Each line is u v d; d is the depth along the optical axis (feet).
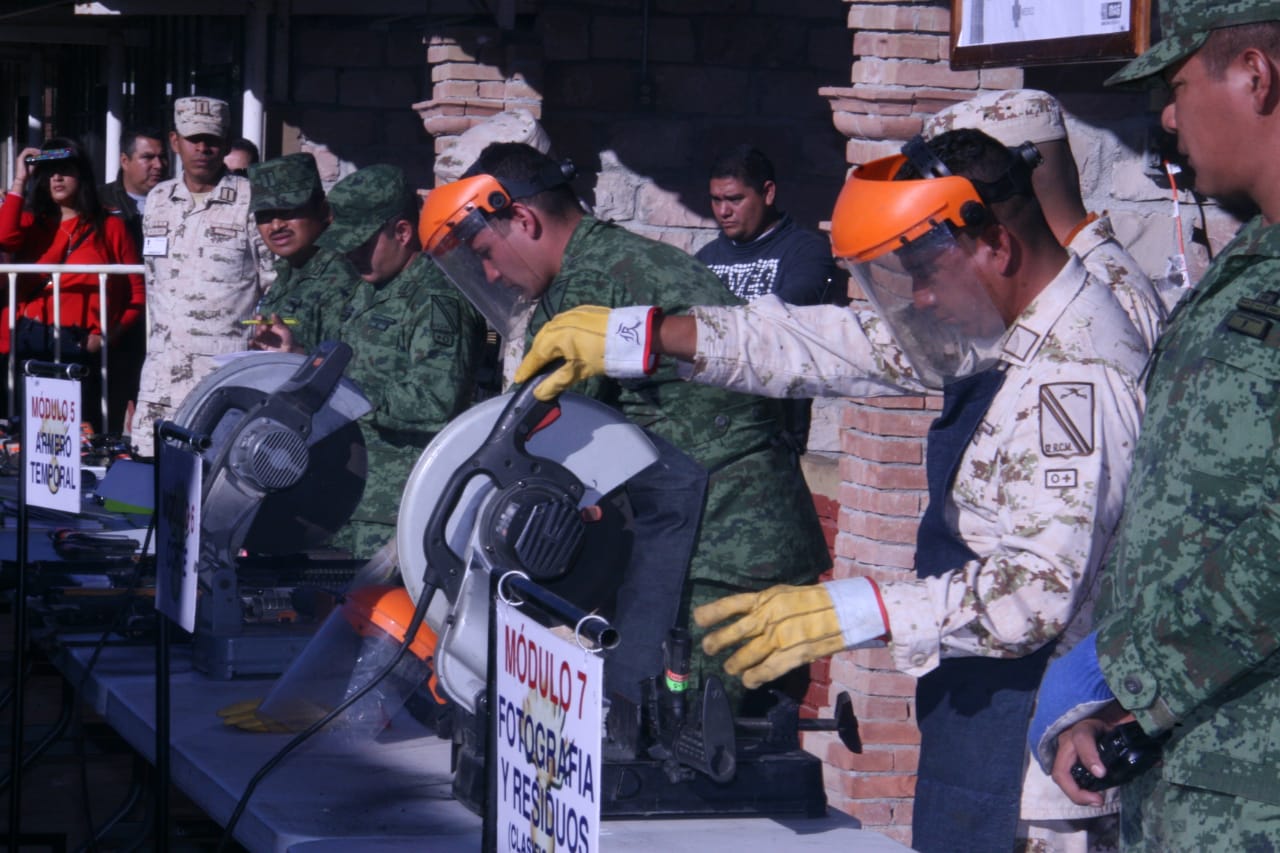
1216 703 6.27
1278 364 6.11
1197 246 16.28
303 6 25.30
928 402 16.30
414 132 25.70
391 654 9.73
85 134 43.04
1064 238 9.21
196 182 22.16
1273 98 6.31
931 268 7.59
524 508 8.48
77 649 11.99
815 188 22.38
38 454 12.13
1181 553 6.31
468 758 8.65
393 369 13.00
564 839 5.84
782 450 10.15
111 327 26.58
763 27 22.02
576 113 21.84
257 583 12.17
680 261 9.84
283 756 8.86
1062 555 7.55
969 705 8.34
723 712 8.32
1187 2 6.45
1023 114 9.21
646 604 8.91
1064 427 7.64
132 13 26.66
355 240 13.16
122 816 12.16
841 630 7.63
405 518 8.87
